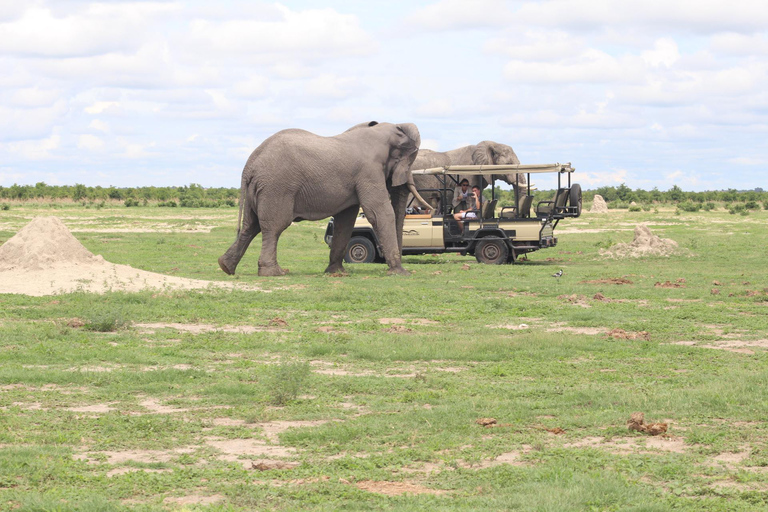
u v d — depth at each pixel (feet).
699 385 37.47
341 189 87.51
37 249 74.23
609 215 250.57
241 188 88.43
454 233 100.99
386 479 24.73
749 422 31.30
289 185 86.02
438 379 38.65
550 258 112.78
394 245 88.89
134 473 24.80
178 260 106.11
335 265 91.35
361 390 37.06
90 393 36.17
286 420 32.24
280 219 86.63
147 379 38.55
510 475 24.58
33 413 32.22
